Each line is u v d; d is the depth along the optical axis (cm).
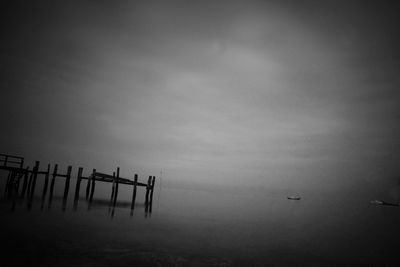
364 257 1856
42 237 1463
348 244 2281
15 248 1252
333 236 2655
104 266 1193
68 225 1814
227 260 1505
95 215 2348
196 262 1409
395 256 1941
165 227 2231
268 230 2716
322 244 2191
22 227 1600
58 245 1374
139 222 2303
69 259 1216
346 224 3909
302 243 2167
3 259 1117
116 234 1758
